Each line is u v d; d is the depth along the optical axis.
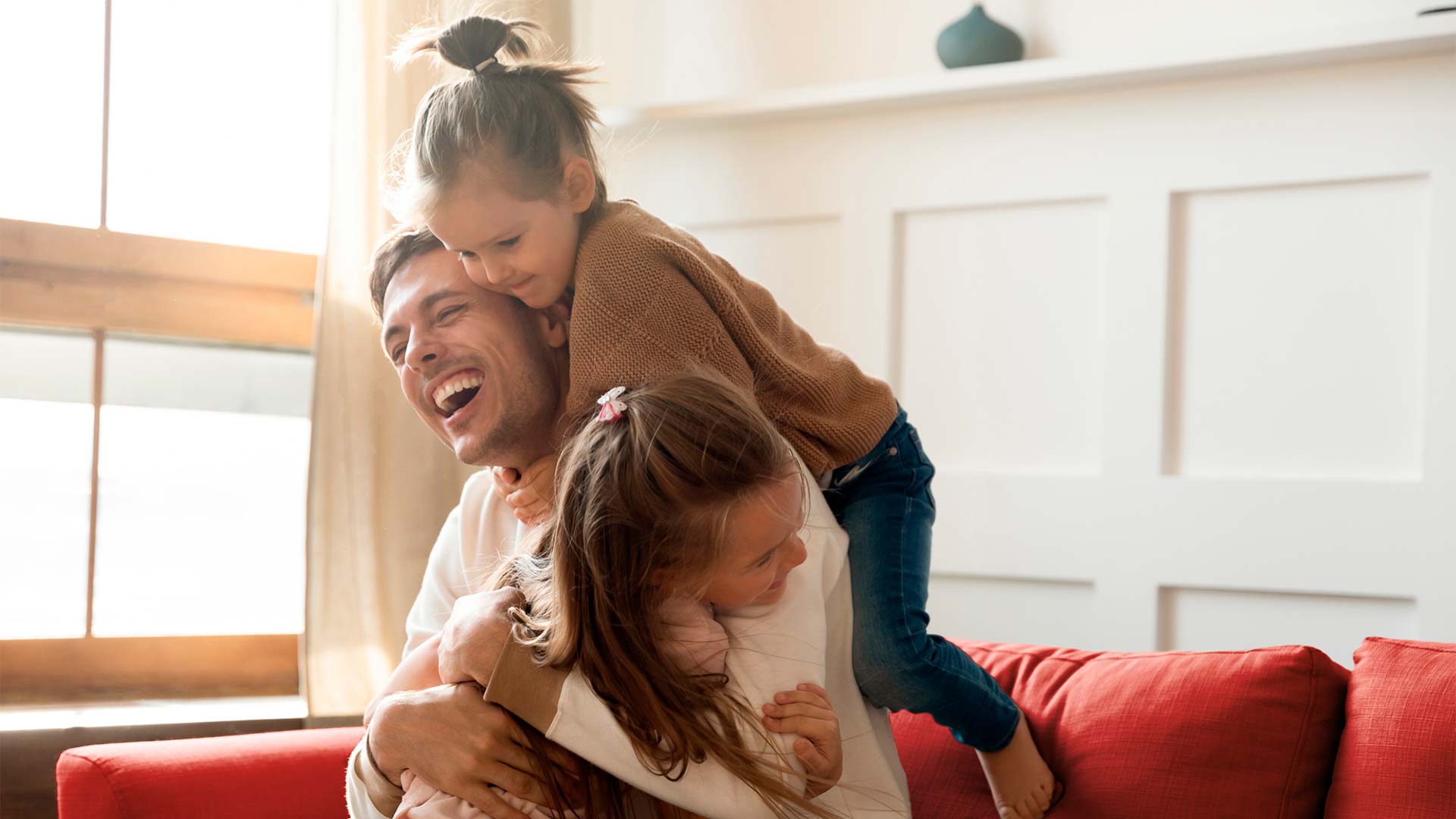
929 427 2.28
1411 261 1.93
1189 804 1.29
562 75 1.34
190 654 2.23
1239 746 1.30
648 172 2.50
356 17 2.19
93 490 2.16
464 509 1.52
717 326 1.24
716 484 1.09
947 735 1.53
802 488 1.16
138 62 2.21
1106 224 2.14
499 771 1.13
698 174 2.46
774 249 2.41
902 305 2.30
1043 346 2.19
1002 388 2.22
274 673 2.30
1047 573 2.16
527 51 1.38
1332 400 1.98
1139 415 2.10
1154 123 2.10
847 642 1.31
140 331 2.16
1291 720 1.31
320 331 2.13
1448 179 1.90
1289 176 2.01
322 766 1.48
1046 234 2.20
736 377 1.24
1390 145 1.94
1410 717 1.22
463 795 1.13
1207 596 2.05
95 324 2.11
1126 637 2.09
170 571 2.26
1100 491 2.12
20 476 2.11
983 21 2.20
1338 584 1.95
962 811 1.45
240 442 2.33
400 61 1.39
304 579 2.12
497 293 1.34
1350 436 1.96
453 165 1.25
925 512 1.43
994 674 1.56
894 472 1.42
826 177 2.36
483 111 1.26
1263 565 2.00
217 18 2.29
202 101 2.27
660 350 1.22
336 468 2.12
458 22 1.32
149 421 2.23
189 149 2.26
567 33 2.47
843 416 1.36
